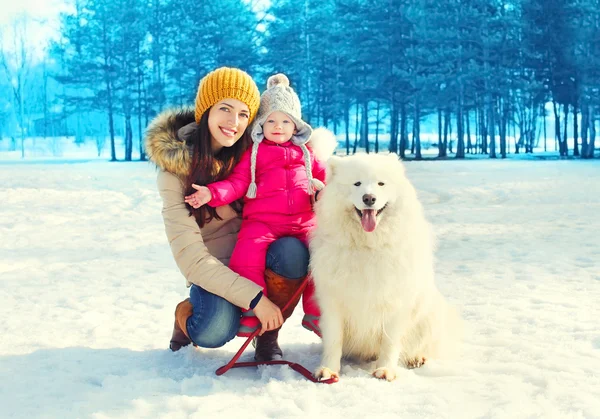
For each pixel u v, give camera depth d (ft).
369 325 9.76
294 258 10.02
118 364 10.26
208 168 10.13
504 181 64.49
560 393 8.29
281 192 10.34
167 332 13.07
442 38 154.71
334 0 186.09
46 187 57.26
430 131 292.20
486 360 10.58
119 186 60.70
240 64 180.04
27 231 31.63
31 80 237.25
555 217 35.88
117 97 187.01
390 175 9.38
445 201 48.24
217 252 10.82
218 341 10.01
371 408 7.92
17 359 10.57
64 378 9.41
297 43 184.03
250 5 198.39
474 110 184.44
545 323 13.16
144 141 10.35
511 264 21.76
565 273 19.84
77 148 234.79
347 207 9.33
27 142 232.53
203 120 10.24
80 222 35.73
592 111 147.74
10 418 7.63
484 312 14.52
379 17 169.58
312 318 10.90
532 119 196.44
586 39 149.07
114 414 7.77
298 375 9.61
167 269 21.80
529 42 154.92
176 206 10.08
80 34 195.11
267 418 7.61
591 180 63.41
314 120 192.03
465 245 26.55
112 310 15.38
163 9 191.72
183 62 182.09
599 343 11.49
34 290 17.99
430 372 9.89
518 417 7.37
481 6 157.58
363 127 199.21
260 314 9.50
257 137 10.30
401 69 167.02
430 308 10.54
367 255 9.33
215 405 8.05
